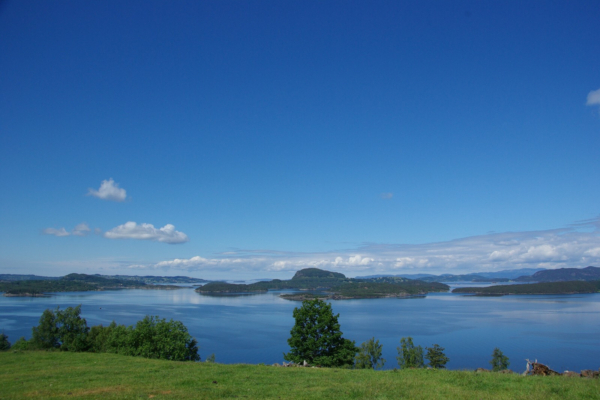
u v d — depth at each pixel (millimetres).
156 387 23391
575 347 132875
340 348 51812
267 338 157125
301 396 20609
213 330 179000
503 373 29250
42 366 34125
